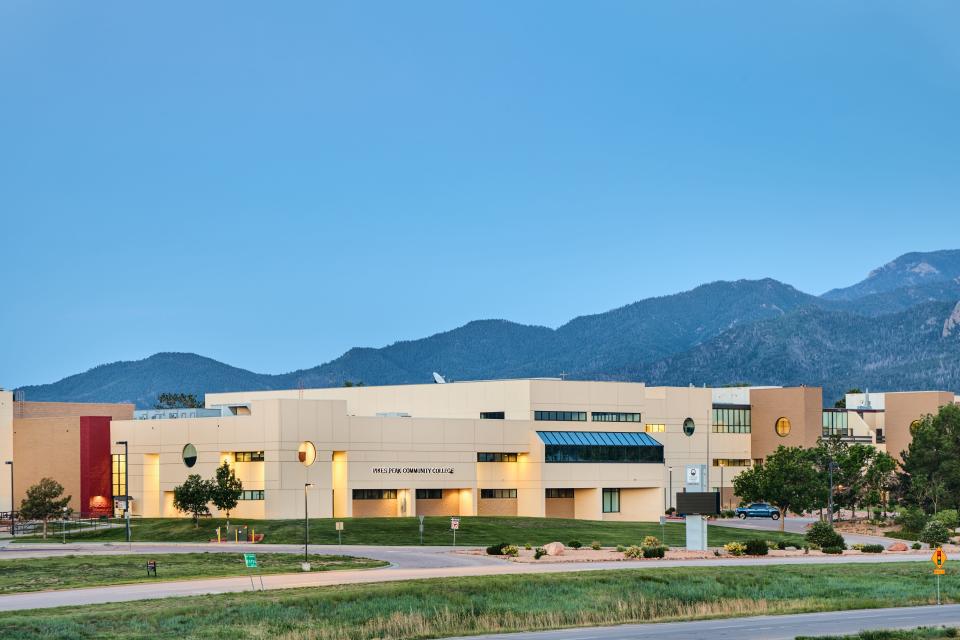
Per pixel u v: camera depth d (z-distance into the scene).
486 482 147.38
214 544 114.31
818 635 56.47
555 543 99.75
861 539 126.62
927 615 65.12
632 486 154.88
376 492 139.62
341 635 59.62
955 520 135.88
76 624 58.97
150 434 143.88
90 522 138.00
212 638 57.34
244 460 133.88
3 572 86.75
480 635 59.56
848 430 194.88
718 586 76.44
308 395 173.12
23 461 149.50
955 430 151.62
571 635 58.06
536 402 151.00
